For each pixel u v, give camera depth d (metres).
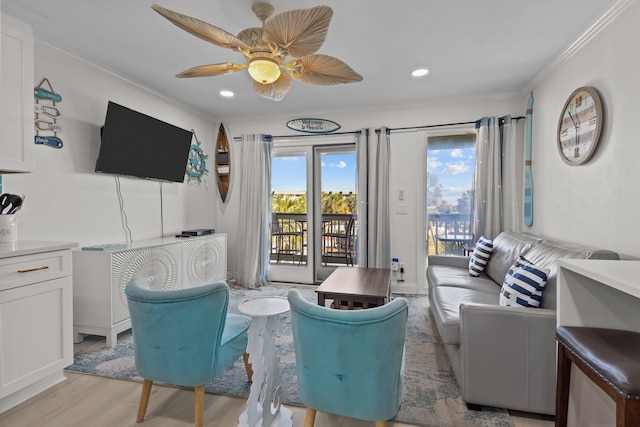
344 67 2.05
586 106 2.25
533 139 3.23
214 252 3.86
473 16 2.08
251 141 4.28
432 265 3.42
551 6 1.97
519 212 3.49
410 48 2.50
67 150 2.59
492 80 3.14
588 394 1.38
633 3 1.81
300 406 1.73
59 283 1.91
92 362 2.18
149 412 1.66
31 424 1.56
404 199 3.90
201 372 1.46
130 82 3.12
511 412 1.64
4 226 1.92
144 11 2.04
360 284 2.52
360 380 1.17
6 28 1.81
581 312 1.40
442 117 3.75
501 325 1.59
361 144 3.94
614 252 1.80
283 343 2.51
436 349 2.38
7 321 1.65
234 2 1.95
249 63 1.95
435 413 1.64
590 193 2.25
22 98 1.89
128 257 2.59
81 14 2.07
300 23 1.56
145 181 3.37
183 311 1.40
